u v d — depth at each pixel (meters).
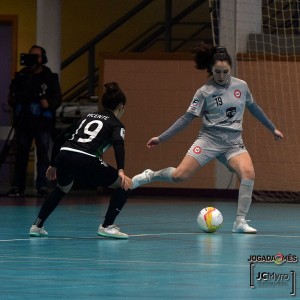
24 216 25.06
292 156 34.91
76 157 18.50
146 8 45.47
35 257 15.77
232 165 20.84
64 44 45.78
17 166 33.44
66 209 28.11
